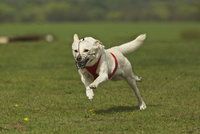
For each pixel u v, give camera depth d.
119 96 15.97
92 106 14.39
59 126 11.90
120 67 13.13
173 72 22.00
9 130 11.58
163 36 60.25
